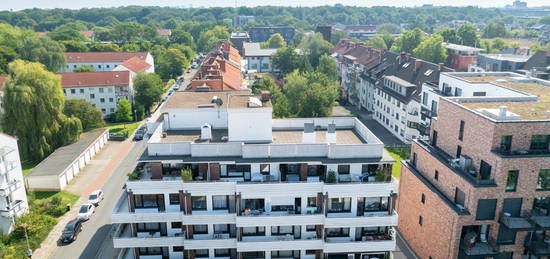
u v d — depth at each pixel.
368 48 132.88
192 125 46.88
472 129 40.00
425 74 87.62
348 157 39.62
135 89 112.62
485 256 38.56
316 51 148.88
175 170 40.25
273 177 39.66
